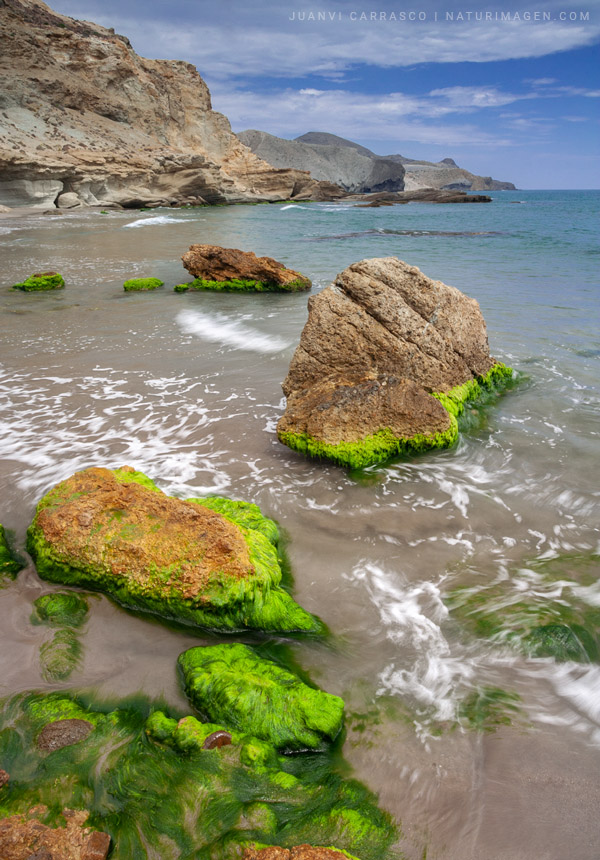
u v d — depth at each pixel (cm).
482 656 385
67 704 337
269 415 785
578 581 457
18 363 994
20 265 2073
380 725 334
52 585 450
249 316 1390
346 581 462
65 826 267
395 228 4138
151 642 397
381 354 743
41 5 8206
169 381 912
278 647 398
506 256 2423
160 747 311
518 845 269
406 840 271
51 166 4950
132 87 7738
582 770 305
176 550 432
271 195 8869
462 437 734
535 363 998
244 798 288
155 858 260
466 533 528
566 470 641
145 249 2575
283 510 565
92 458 657
